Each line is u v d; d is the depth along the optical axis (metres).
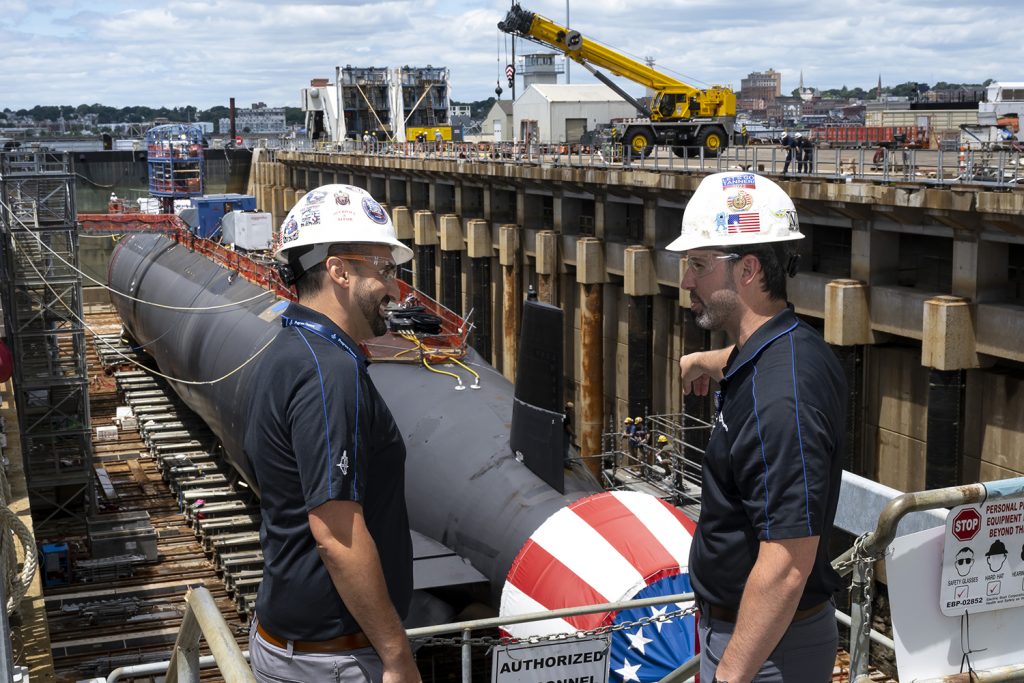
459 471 17.45
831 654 4.08
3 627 3.98
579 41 43.53
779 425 3.70
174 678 4.00
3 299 31.69
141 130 90.69
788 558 3.67
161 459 32.34
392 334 21.88
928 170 27.81
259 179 87.94
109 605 24.08
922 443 25.98
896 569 3.73
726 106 43.31
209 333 30.08
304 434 3.72
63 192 30.89
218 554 25.53
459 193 50.62
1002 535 3.79
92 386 44.28
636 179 34.38
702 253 3.99
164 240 42.69
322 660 3.92
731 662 3.74
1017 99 42.69
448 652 15.92
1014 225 21.98
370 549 3.74
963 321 23.42
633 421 33.22
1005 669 3.87
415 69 83.69
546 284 41.53
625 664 12.71
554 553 14.42
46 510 31.22
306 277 4.05
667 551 13.74
